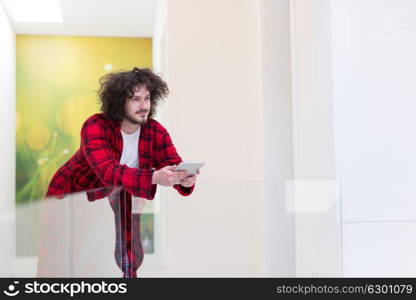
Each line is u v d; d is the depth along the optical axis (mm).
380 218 2080
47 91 5285
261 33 2660
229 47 3127
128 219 1469
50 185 1888
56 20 4871
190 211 1543
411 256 2088
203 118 3084
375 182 2082
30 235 1298
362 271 2062
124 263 1420
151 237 1479
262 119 2641
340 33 2090
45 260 1309
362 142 2080
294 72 2535
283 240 1663
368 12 2111
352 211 2064
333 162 2080
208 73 3107
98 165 1688
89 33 5285
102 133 1807
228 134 3092
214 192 1576
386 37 2117
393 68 2115
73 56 5348
